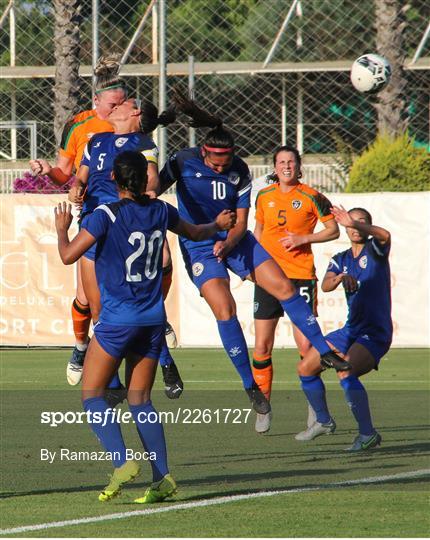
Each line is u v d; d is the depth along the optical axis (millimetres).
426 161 41969
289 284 20797
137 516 14594
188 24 64312
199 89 63312
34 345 39562
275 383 30938
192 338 39000
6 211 39312
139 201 15180
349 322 21172
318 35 65875
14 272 39375
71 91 48344
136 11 59688
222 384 30156
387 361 36062
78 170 19984
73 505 15398
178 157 20906
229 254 21094
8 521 14297
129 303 15195
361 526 13828
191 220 20969
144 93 58156
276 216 24031
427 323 38094
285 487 16703
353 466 18672
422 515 14461
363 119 64562
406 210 37906
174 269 39031
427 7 64125
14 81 59406
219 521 14234
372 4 65688
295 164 24031
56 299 39312
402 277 38094
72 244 15047
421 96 61625
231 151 20562
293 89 64375
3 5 60906
